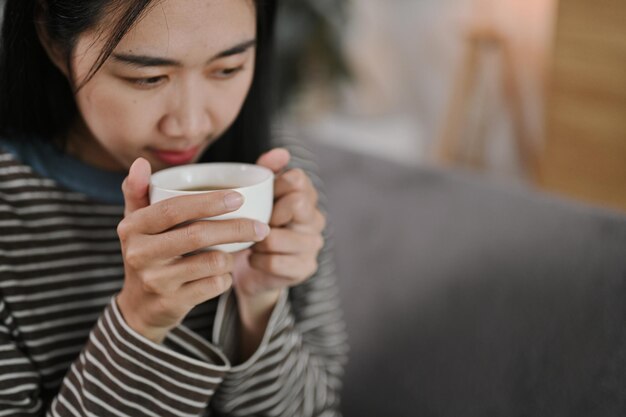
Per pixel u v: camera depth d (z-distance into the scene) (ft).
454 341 3.62
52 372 2.82
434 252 3.91
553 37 7.38
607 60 6.81
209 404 3.08
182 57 2.33
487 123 10.05
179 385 2.41
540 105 9.71
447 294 3.74
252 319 2.84
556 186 7.75
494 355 3.45
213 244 2.08
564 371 3.21
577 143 7.38
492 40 9.18
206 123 2.56
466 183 4.06
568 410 3.15
